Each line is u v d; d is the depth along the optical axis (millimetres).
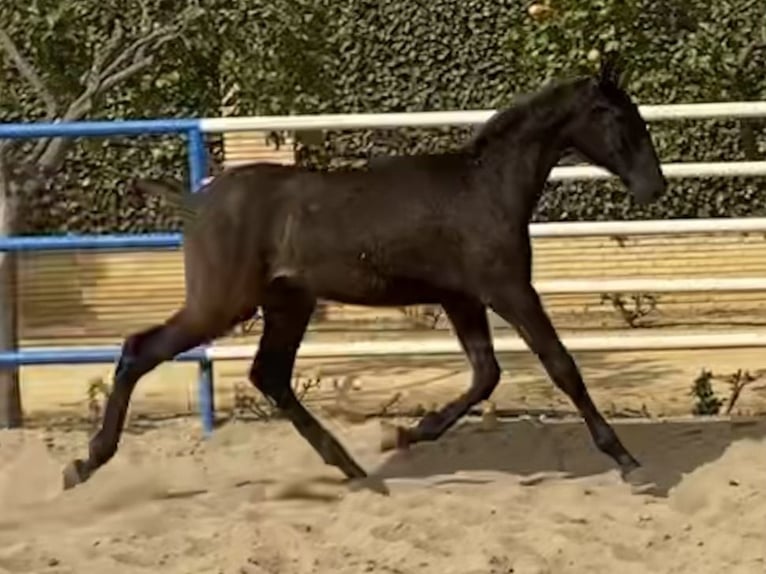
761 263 14117
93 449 9352
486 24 15023
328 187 9250
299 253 9219
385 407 10805
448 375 12008
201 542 8727
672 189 14695
